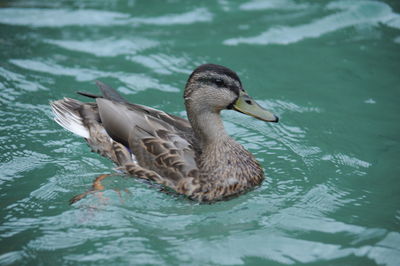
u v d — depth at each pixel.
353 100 13.88
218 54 15.66
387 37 16.38
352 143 12.38
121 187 11.08
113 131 11.61
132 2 18.30
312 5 18.09
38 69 14.77
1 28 16.53
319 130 12.88
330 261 8.92
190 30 16.75
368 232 9.59
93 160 11.93
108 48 15.80
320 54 15.73
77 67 14.95
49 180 11.13
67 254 9.07
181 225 9.90
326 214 10.14
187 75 14.80
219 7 18.02
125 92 14.03
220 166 10.73
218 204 10.62
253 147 12.42
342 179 11.21
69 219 9.98
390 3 17.92
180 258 9.00
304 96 14.05
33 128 12.72
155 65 15.16
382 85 14.42
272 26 16.98
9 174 11.25
